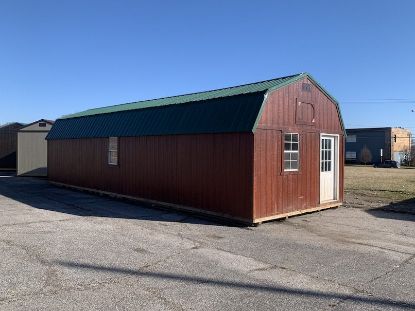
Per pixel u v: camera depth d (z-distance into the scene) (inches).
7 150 1186.0
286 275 275.6
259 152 445.7
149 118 591.2
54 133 856.3
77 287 243.3
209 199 485.1
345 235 403.5
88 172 735.7
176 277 265.3
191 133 504.4
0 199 622.5
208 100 506.6
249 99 458.9
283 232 412.8
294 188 497.0
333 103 566.6
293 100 494.9
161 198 558.3
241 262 302.5
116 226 422.9
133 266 285.7
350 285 259.3
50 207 546.6
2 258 297.7
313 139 530.0
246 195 444.1
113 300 225.1
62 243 344.8
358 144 2859.3
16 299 223.5
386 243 371.6
